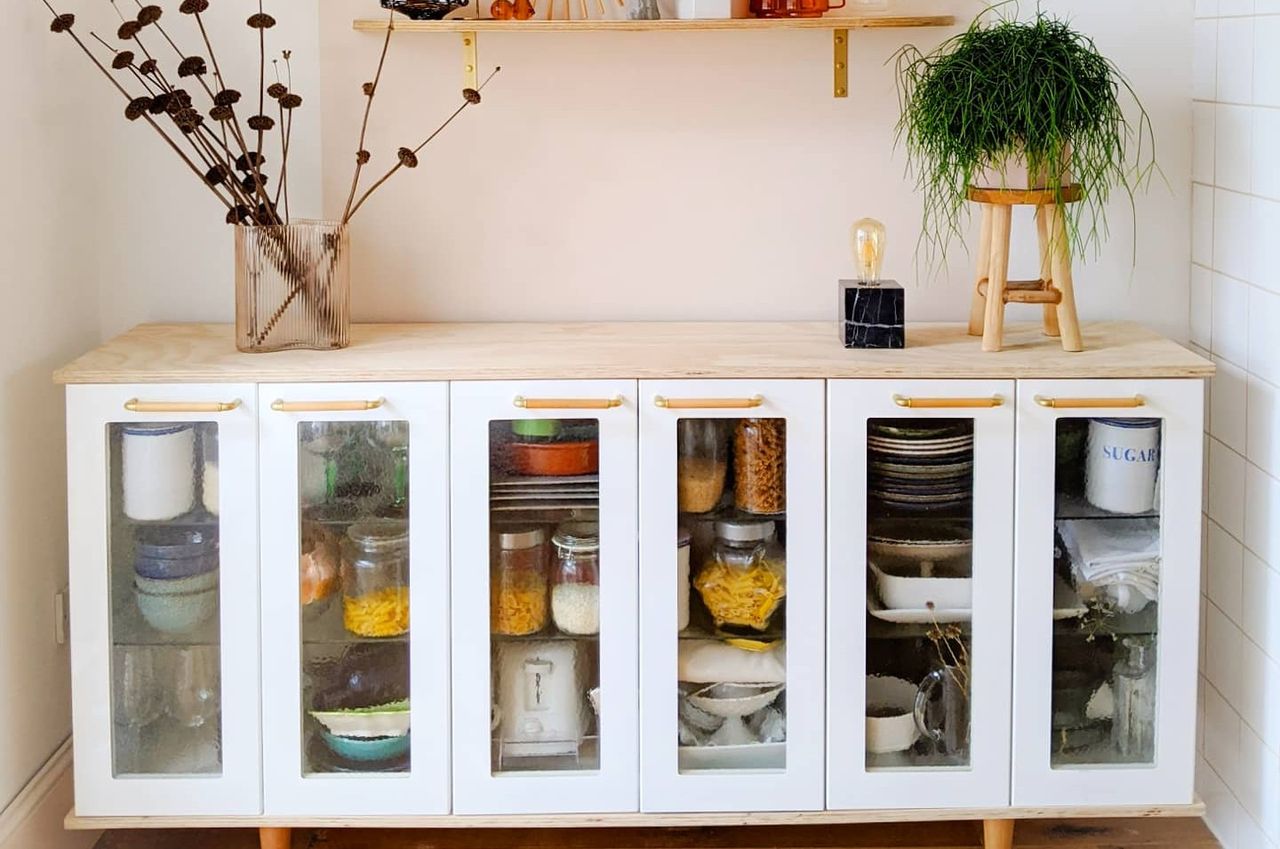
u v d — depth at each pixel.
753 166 2.82
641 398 2.38
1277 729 2.44
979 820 2.78
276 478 2.39
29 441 2.54
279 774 2.46
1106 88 2.48
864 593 2.43
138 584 2.42
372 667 2.45
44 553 2.61
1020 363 2.40
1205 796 2.80
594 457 2.40
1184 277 2.84
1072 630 2.45
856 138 2.81
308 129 2.80
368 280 2.85
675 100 2.80
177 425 2.38
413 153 2.62
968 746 2.47
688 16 2.64
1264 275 2.47
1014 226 2.84
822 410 2.38
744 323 2.84
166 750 2.46
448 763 2.46
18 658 2.50
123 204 2.81
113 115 2.78
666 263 2.85
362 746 2.47
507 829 2.77
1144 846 2.70
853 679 2.45
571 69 2.79
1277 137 2.40
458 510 2.41
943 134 2.46
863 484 2.40
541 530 2.42
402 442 2.40
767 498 2.41
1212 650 2.75
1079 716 2.47
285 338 2.51
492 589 2.43
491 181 2.83
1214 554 2.74
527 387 2.38
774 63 2.79
